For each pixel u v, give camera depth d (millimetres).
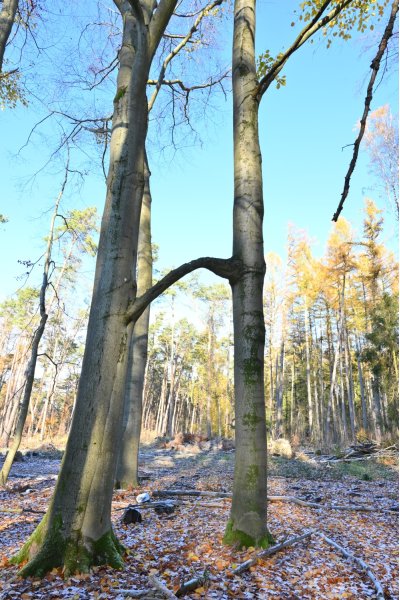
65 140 9688
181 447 22516
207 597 3238
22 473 11656
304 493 9039
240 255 5203
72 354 32625
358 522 6371
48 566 3539
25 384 9430
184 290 33562
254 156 5605
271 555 4398
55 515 3764
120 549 4043
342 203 3318
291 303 29438
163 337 43031
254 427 4781
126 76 4961
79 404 3998
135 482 9281
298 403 39250
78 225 12508
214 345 36906
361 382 26891
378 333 20250
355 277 26469
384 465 15000
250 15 6234
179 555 4266
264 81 5535
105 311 4176
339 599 3443
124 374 4164
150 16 5305
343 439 23453
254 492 4648
